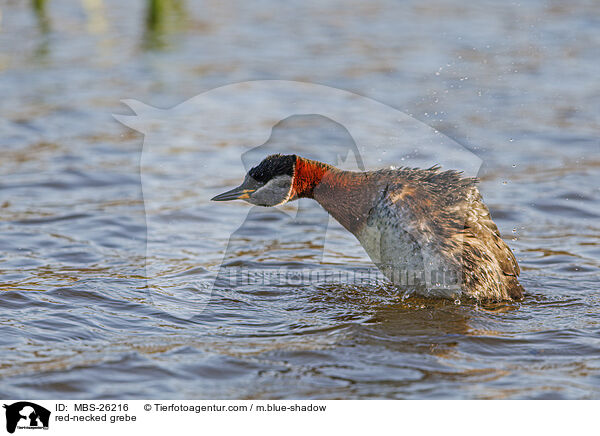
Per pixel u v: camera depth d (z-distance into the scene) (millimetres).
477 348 12461
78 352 12094
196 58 36000
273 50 37406
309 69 33750
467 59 35219
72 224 19125
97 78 32719
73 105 29281
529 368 11703
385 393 10945
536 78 32219
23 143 25531
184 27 42531
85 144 25531
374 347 12469
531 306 14516
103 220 19391
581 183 22062
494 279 14820
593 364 11820
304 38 39969
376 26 42438
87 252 17359
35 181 22203
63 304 14156
